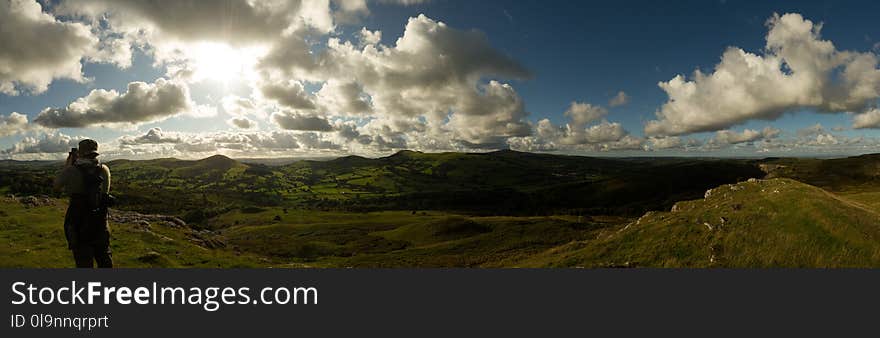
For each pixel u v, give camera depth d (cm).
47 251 1961
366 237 15412
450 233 14138
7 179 17200
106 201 858
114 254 2080
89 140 870
